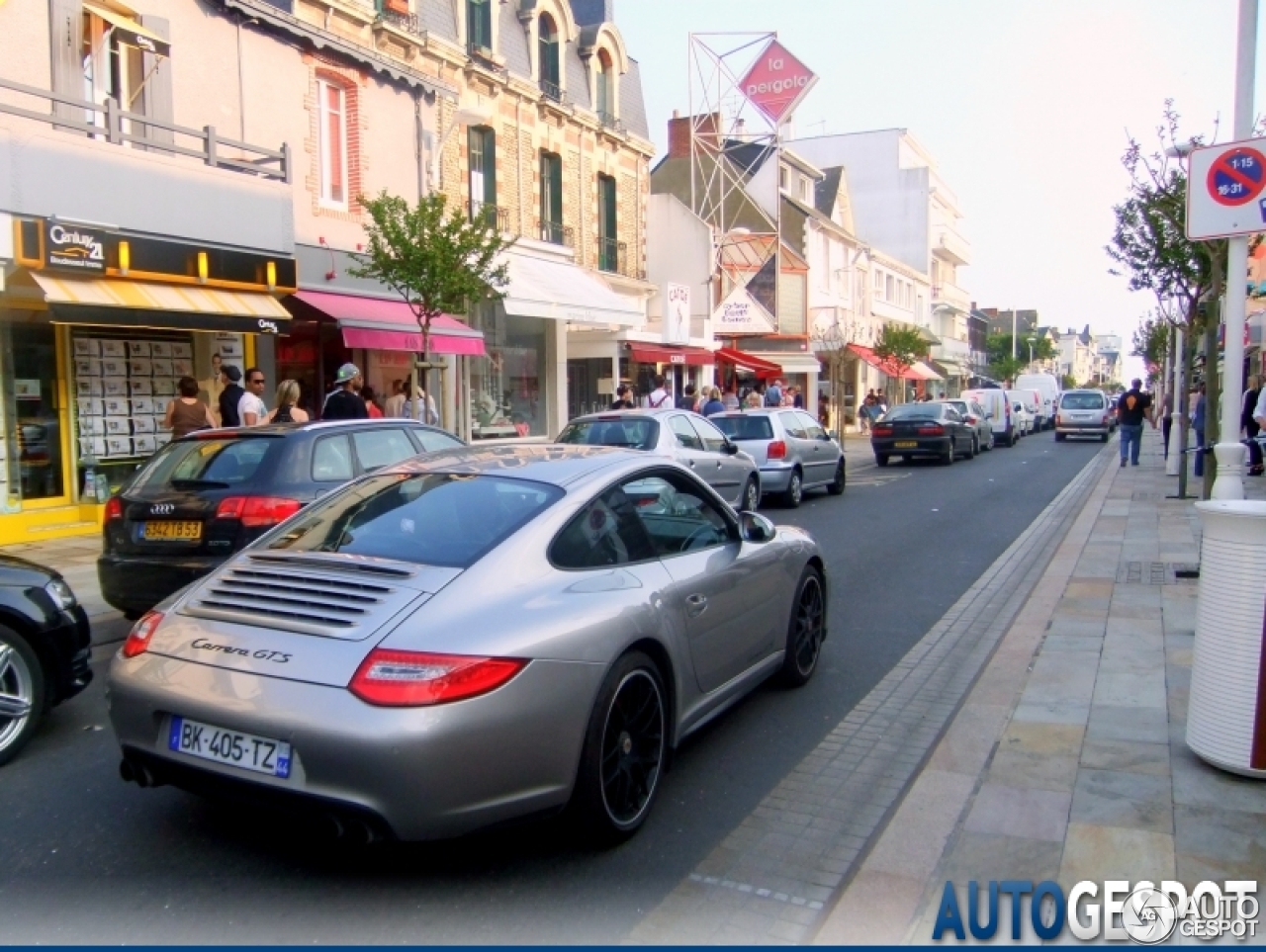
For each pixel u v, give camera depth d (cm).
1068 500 1662
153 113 1279
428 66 1844
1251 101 761
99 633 766
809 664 637
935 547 1180
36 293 1138
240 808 442
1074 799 434
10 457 1142
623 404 2022
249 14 1391
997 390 3362
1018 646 690
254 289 1312
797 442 1623
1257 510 441
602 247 2503
